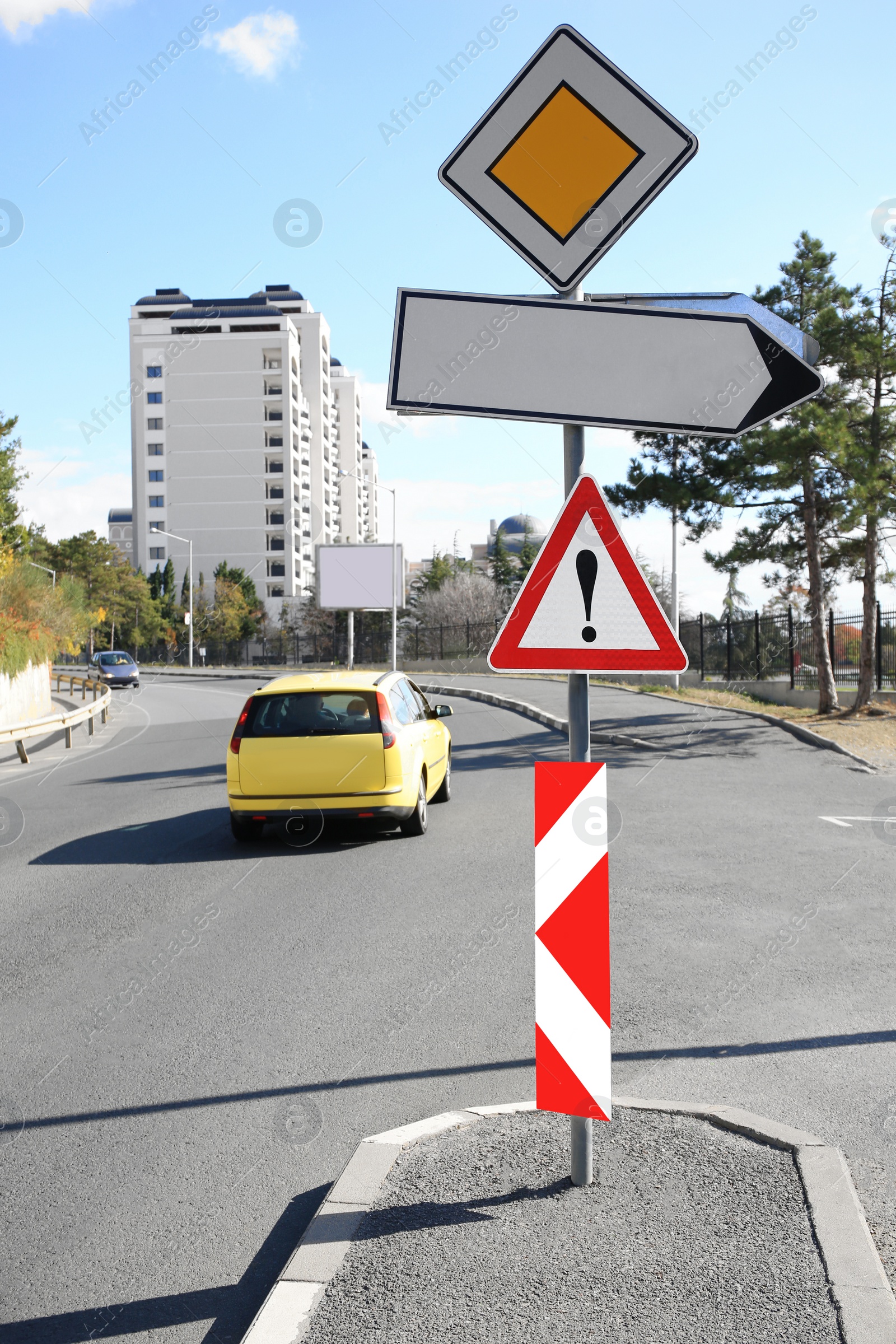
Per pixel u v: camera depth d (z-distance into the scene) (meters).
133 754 18.80
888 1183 3.15
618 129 2.68
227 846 9.51
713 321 2.71
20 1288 2.77
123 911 7.11
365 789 9.15
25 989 5.40
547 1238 2.73
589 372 2.67
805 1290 2.48
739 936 6.05
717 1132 3.35
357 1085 4.04
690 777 13.23
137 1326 2.59
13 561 30.02
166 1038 4.62
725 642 32.81
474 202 2.72
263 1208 3.16
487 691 30.69
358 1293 2.53
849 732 18.39
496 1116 3.54
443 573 69.50
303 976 5.48
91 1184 3.33
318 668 59.28
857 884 7.38
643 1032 4.52
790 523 21.23
